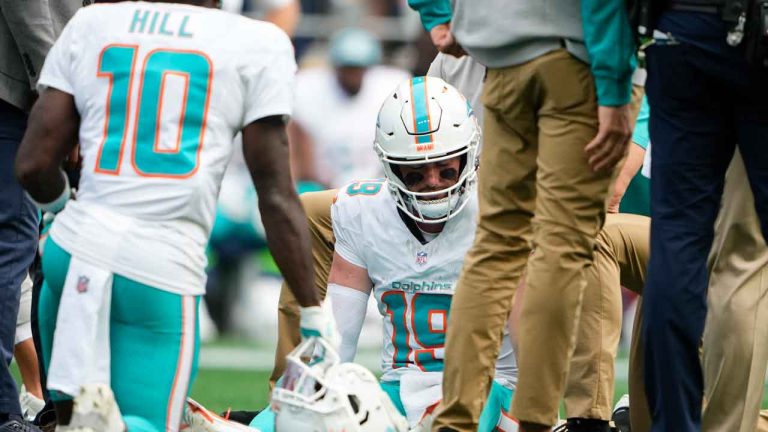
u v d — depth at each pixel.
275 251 14.87
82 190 14.74
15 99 20.20
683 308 15.50
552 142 15.67
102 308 14.27
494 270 16.41
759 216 16.02
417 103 19.45
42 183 15.07
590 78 15.51
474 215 19.75
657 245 15.72
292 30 45.53
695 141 15.58
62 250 14.55
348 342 20.50
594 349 19.95
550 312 15.66
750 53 14.78
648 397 16.05
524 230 16.44
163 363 14.52
